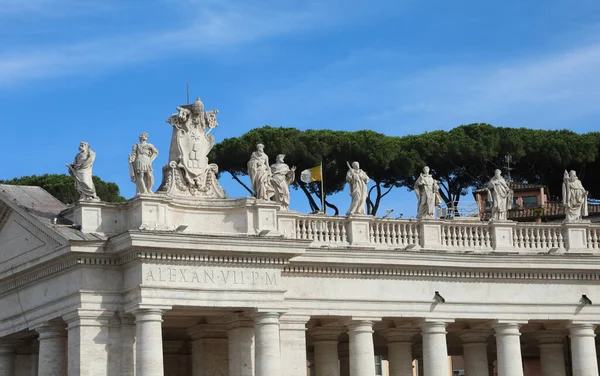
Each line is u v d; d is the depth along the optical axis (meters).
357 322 58.78
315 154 91.50
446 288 60.72
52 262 54.72
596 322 62.94
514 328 61.53
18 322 57.75
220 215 55.69
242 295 54.41
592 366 62.50
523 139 97.31
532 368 76.88
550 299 62.41
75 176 54.66
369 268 59.12
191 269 53.72
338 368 63.12
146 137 54.47
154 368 52.22
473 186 98.12
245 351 55.75
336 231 59.25
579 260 62.69
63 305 54.31
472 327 63.28
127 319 53.81
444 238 61.53
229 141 91.38
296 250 55.28
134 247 52.28
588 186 100.25
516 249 62.69
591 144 97.62
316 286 58.22
